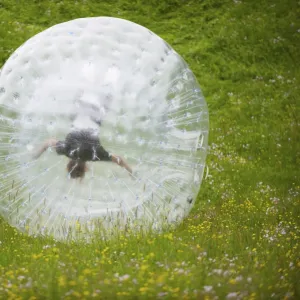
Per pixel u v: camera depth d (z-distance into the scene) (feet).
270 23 124.47
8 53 105.40
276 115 97.60
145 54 47.65
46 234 46.62
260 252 42.06
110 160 46.09
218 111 99.14
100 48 46.93
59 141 46.06
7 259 40.96
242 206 61.00
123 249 41.73
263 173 76.02
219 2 132.05
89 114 45.73
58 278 34.14
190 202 50.03
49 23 120.06
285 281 35.27
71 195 46.44
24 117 46.62
